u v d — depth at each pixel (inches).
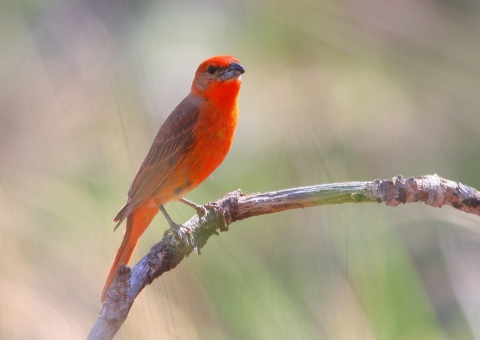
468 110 517.0
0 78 608.1
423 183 309.9
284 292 379.9
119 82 515.2
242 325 368.8
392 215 403.2
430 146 574.9
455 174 563.2
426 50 523.8
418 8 522.3
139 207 401.7
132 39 621.0
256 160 542.9
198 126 402.6
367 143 575.2
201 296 381.7
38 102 574.9
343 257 385.4
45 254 405.4
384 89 578.6
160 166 403.5
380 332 351.6
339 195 319.6
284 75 589.6
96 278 400.5
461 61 515.8
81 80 584.4
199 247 334.0
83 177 465.1
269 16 588.1
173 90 615.2
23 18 655.1
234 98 408.2
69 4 658.8
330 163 485.4
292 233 424.2
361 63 577.0
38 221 426.0
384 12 523.5
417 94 565.6
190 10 671.1
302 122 501.0
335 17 535.2
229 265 399.5
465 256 417.4
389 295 366.6
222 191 540.1
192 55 639.8
